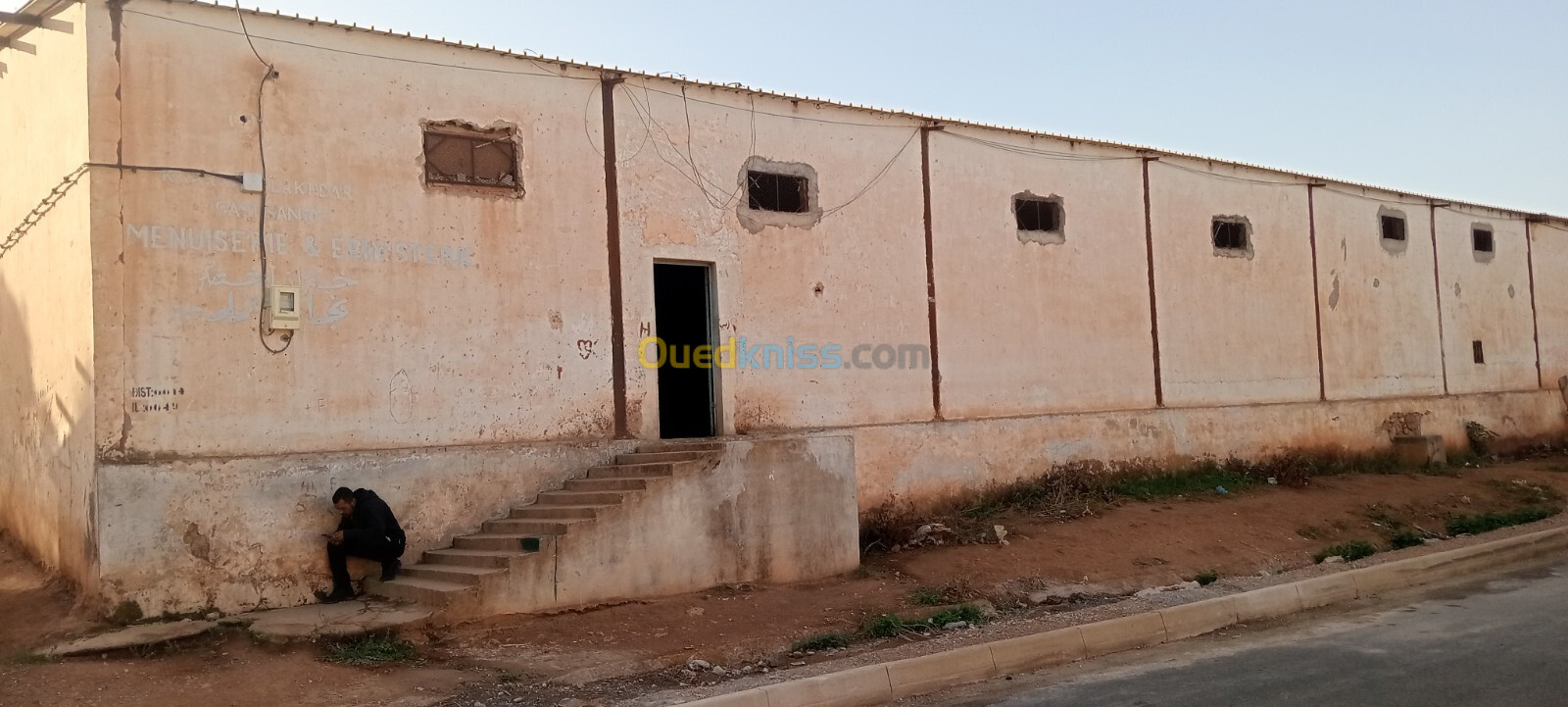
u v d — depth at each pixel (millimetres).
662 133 12984
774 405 13688
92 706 7586
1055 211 16781
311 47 10688
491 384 11516
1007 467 15664
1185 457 17797
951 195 15578
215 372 9953
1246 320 19078
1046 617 10547
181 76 9977
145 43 9828
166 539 9539
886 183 14938
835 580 12078
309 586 10180
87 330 9570
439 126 11398
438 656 8914
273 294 10203
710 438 12109
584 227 12289
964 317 15547
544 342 11898
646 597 10781
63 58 10180
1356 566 12969
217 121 10125
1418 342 22219
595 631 9711
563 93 12258
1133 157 17766
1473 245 23844
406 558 10750
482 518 11227
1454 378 22938
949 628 10242
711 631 9836
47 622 9438
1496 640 8727
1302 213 20297
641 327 12633
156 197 9766
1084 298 16906
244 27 10328
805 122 14242
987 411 15641
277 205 10383
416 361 11062
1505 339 24312
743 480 11672
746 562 11594
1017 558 13023
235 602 9797
